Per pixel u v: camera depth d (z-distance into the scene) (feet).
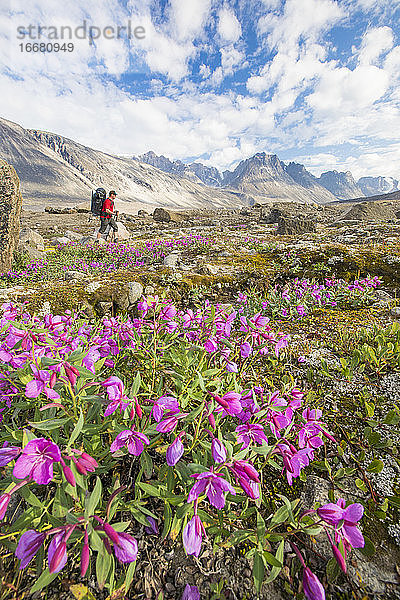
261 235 42.73
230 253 28.32
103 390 6.23
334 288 18.31
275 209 65.46
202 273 22.58
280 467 6.06
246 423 5.19
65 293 18.57
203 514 4.61
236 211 107.96
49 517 4.23
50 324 7.29
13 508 5.45
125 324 8.14
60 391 5.56
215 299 19.94
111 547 3.70
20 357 5.66
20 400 6.29
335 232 41.88
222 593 4.58
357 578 4.68
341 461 6.61
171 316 8.00
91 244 37.17
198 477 3.82
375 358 9.52
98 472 5.14
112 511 4.16
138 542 5.22
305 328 13.48
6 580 4.61
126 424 5.52
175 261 25.99
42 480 3.66
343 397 8.56
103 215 40.19
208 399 6.54
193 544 3.79
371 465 5.92
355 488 6.03
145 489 4.59
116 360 7.75
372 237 31.71
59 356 6.00
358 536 3.83
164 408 4.69
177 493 5.62
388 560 4.89
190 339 7.88
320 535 5.19
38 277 23.73
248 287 20.92
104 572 3.65
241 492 5.19
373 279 17.76
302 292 16.47
